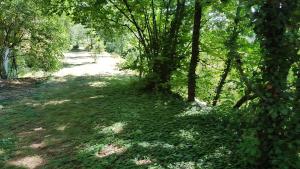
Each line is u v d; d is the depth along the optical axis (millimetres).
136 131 9086
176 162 6957
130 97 13898
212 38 13453
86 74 25828
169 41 14039
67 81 20938
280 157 5641
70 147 8648
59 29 25141
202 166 6652
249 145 6086
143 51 15641
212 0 10242
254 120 6023
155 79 14195
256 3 5609
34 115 12078
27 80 21594
